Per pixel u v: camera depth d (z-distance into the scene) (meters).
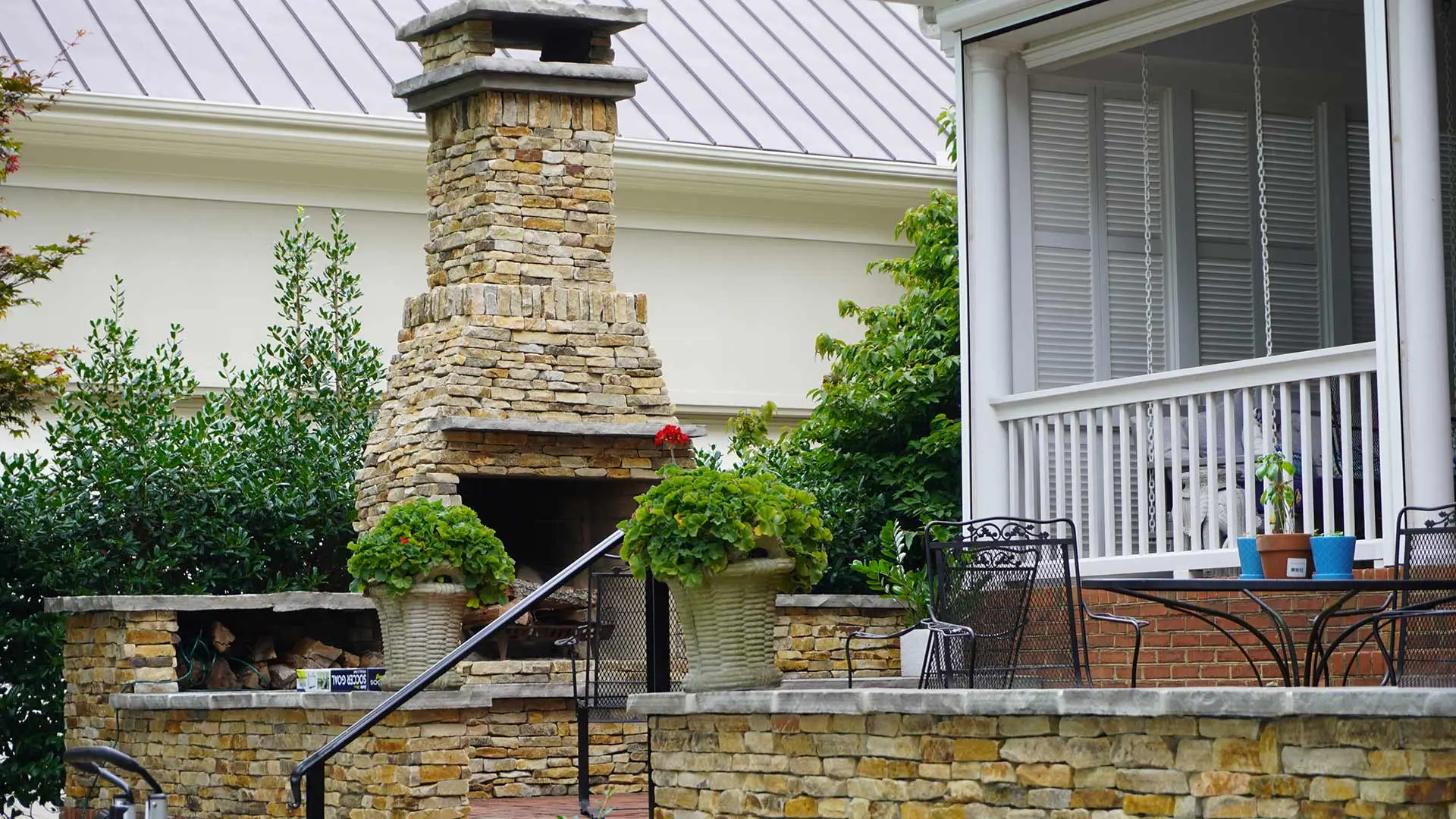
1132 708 6.02
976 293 11.98
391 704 8.62
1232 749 5.84
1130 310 12.33
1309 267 12.66
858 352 15.61
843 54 22.86
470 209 12.49
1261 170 11.81
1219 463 11.43
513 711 11.22
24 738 13.18
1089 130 12.31
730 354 19.69
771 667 8.19
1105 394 10.92
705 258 19.67
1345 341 12.70
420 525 10.17
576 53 13.12
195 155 17.17
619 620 9.84
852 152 20.22
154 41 18.27
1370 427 9.52
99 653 11.85
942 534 12.33
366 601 12.19
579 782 9.80
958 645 8.27
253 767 10.24
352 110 18.22
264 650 12.88
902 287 20.64
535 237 12.48
